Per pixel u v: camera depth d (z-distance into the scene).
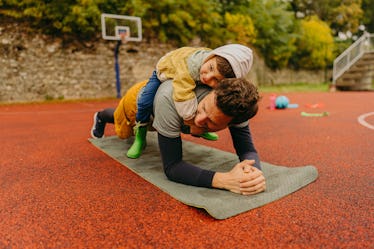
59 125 4.07
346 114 4.58
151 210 1.27
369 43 11.40
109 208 1.30
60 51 8.31
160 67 1.58
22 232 1.12
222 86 1.14
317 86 14.33
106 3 8.77
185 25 10.59
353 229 1.08
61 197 1.45
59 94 8.38
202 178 1.42
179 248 0.99
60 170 1.89
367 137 2.74
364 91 11.02
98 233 1.10
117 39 8.80
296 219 1.16
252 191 1.33
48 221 1.20
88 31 8.65
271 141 2.66
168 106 1.36
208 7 10.82
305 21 16.97
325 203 1.29
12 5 7.59
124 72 9.47
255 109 1.19
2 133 3.47
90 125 4.00
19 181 1.70
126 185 1.58
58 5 7.98
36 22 7.87
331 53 16.83
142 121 1.86
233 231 1.08
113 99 8.85
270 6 14.16
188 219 1.18
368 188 1.46
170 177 1.50
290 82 15.62
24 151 2.49
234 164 1.84
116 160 2.06
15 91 7.77
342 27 21.23
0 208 1.33
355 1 20.80
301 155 2.14
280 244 0.99
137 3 9.22
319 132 3.07
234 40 11.96
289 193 1.39
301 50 15.79
